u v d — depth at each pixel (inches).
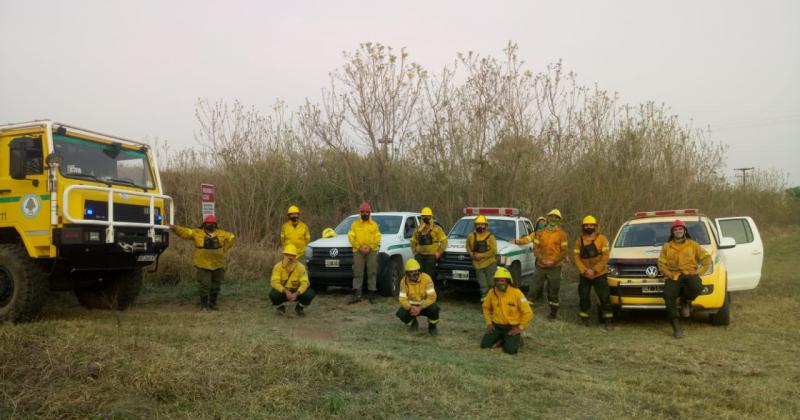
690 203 732.7
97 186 320.5
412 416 182.2
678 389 221.6
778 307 407.8
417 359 251.8
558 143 651.5
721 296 336.2
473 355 275.6
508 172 644.7
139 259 339.9
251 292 448.5
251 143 682.8
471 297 469.4
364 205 413.4
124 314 351.3
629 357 278.5
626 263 349.4
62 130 309.4
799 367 260.2
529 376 234.7
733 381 238.2
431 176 676.1
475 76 653.3
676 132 729.0
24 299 298.8
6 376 184.9
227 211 657.0
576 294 487.2
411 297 317.7
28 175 301.9
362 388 203.3
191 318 343.6
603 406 198.7
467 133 654.5
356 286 413.1
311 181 706.8
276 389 190.4
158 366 194.5
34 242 297.3
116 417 164.7
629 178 658.8
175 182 692.7
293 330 319.3
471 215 506.9
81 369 191.2
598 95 676.1
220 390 187.0
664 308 338.0
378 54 661.3
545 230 378.3
